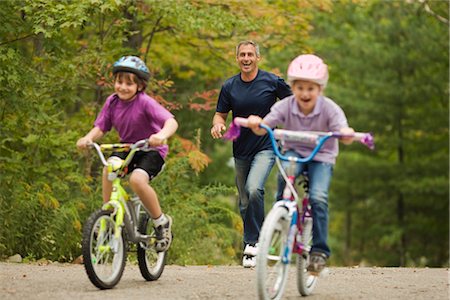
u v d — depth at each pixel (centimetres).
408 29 3067
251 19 1603
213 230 1562
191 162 1551
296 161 750
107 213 812
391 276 1013
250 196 1027
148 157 840
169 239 893
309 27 1786
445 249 3322
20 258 1238
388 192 3250
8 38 1498
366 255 3359
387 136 3197
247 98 1040
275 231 745
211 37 1781
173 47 1883
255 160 1041
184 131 2206
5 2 1405
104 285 812
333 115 770
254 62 1039
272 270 785
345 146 3231
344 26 3147
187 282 905
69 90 1541
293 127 790
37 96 1441
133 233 841
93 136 850
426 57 3061
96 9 1422
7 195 1343
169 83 1625
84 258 789
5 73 1355
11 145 1562
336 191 3416
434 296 834
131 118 841
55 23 1390
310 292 836
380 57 3072
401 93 3053
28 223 1311
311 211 802
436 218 3288
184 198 1595
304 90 756
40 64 1577
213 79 2031
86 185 1495
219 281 920
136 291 816
